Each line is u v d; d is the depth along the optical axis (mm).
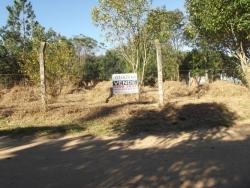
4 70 48031
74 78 30359
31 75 25625
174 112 16094
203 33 24312
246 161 9016
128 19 23625
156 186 7359
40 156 10188
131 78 18984
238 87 23938
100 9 23781
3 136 13227
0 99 24625
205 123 14312
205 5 21984
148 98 21750
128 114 16109
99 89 27422
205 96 22719
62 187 7469
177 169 8484
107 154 10172
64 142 11977
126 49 24266
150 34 23828
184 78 40438
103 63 63656
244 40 23906
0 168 9031
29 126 14773
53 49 26375
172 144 11227
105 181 7766
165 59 42500
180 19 39688
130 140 11953
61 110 17359
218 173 8094
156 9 23766
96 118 15797
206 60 33156
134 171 8422
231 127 13727
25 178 8156
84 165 9086
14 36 55594
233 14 21266
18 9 56219
